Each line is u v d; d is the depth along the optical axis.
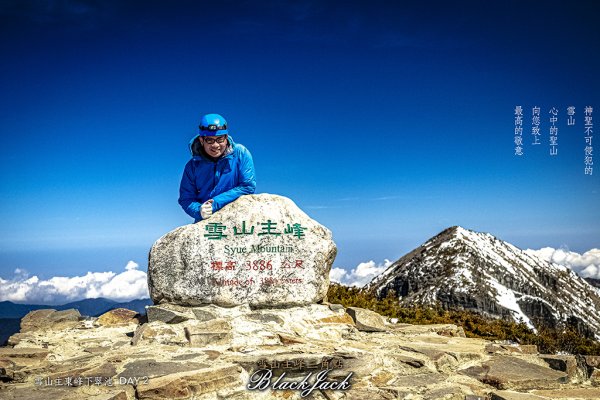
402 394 2.17
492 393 2.22
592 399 2.16
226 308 3.13
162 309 3.06
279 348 2.66
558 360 2.54
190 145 3.45
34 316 3.53
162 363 2.38
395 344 2.84
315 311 3.22
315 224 3.35
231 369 2.28
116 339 2.93
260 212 3.30
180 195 3.56
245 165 3.48
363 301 4.55
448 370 2.50
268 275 3.20
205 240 3.19
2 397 2.03
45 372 2.32
